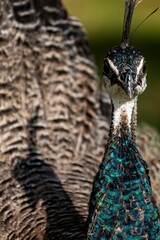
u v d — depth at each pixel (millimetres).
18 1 17578
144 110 22266
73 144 16438
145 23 27078
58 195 14422
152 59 25328
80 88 17516
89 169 15758
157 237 12609
